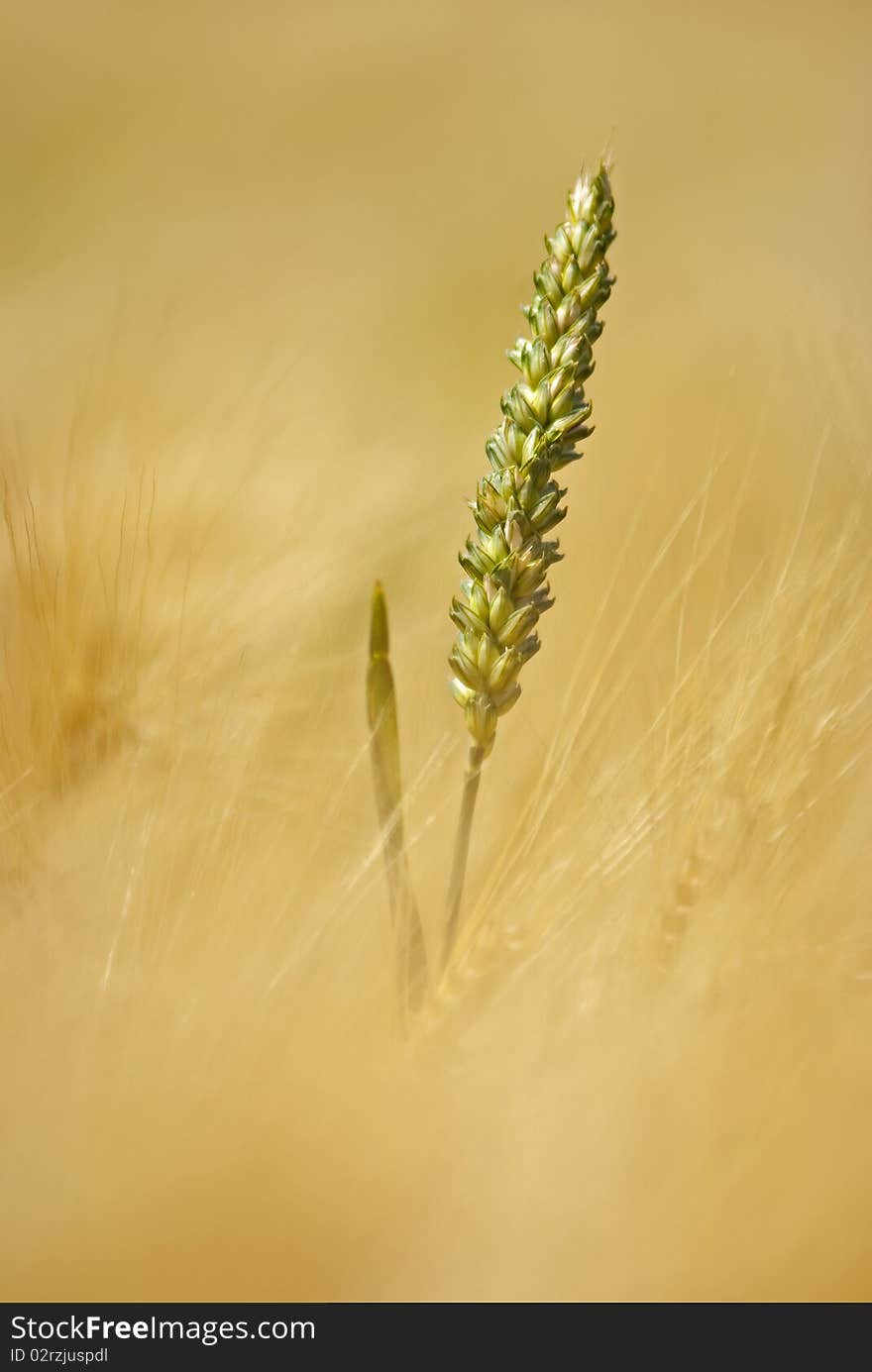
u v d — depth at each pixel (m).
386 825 0.72
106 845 0.75
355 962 0.73
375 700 0.72
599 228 0.70
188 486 0.84
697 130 3.24
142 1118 0.69
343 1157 0.68
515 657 0.71
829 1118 0.69
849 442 0.80
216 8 4.29
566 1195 0.68
